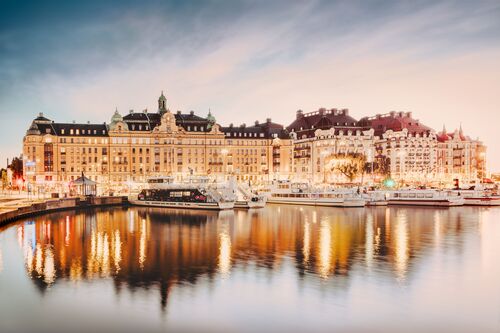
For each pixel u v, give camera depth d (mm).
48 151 192875
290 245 70188
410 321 38156
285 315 39281
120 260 59594
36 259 60469
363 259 59812
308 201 148875
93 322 37938
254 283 48250
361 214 118438
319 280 49469
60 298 43688
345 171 186500
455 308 41062
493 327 37031
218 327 36938
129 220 105500
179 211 128625
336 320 38281
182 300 42969
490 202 144375
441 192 151875
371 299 43281
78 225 96000
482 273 52625
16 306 41531
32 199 148500
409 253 63750
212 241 74188
